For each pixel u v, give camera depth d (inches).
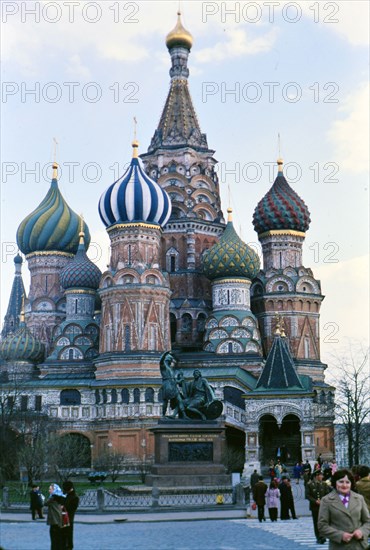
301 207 4549.7
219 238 4441.4
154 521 1529.3
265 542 1146.7
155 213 4121.6
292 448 3656.5
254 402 3376.0
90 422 3922.2
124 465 3604.8
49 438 2989.7
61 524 984.9
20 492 2391.7
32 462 2677.2
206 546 1098.7
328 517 666.2
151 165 4744.1
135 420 3796.8
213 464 2160.4
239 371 3949.3
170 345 4099.4
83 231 4842.5
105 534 1295.5
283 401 3353.8
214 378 3838.6
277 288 4436.5
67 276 4488.2
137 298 4005.9
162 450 2161.7
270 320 4407.0
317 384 4279.0
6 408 3695.9
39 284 4916.3
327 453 3873.0
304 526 1401.3
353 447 3607.3
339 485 674.2
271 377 3427.7
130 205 4084.6
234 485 1856.5
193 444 2174.0
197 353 4146.2
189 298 4488.2
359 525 663.1
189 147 4692.4
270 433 3693.4
